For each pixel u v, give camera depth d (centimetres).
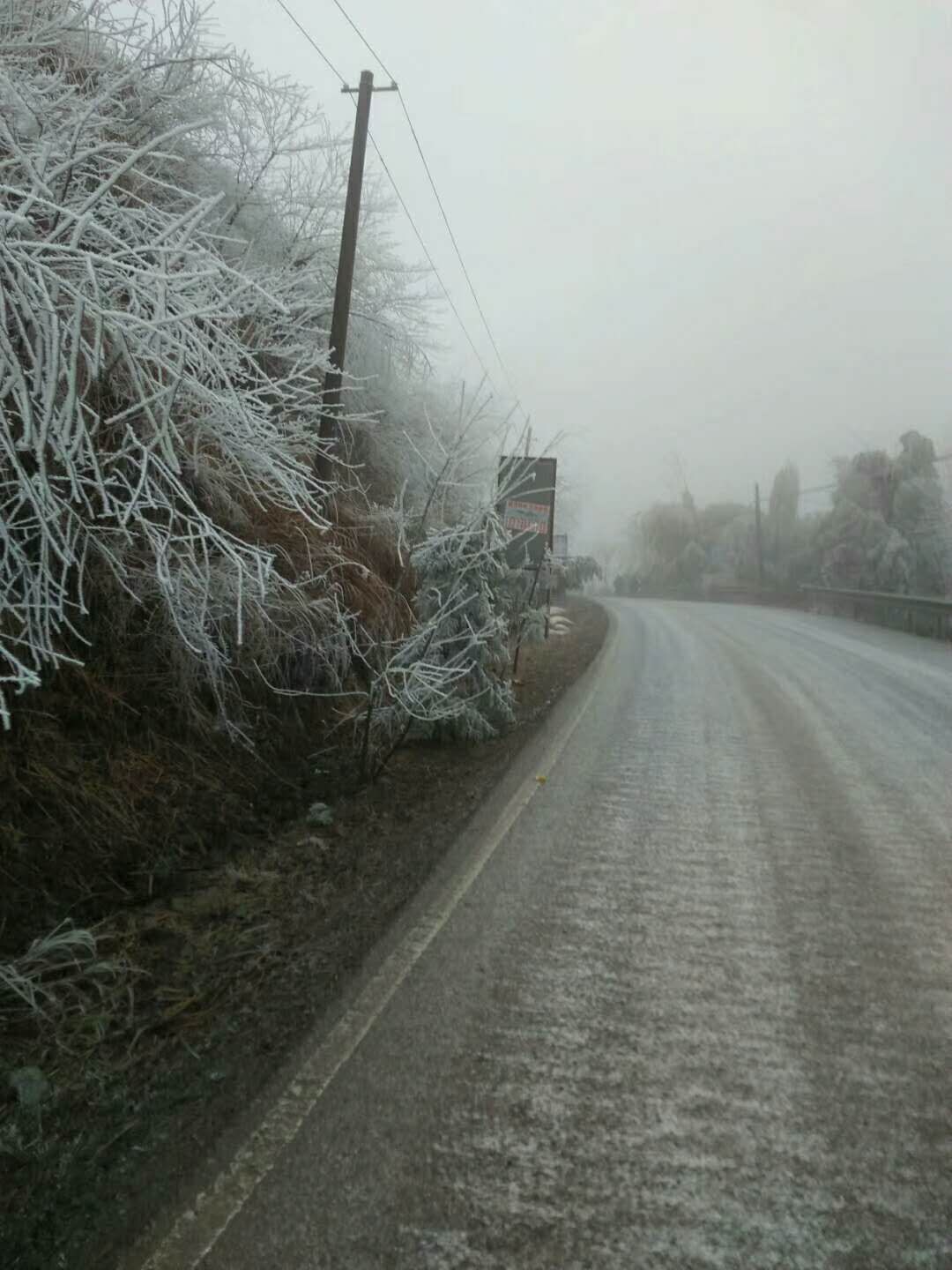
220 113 920
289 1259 274
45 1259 266
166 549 547
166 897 556
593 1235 284
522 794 775
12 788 546
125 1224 279
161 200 736
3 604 446
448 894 557
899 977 456
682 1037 399
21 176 475
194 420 582
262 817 689
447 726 923
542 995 436
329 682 883
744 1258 275
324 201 1167
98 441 562
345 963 460
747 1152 324
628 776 838
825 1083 366
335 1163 316
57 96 560
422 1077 368
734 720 1123
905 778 841
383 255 1330
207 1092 350
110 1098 356
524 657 1678
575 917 525
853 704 1248
